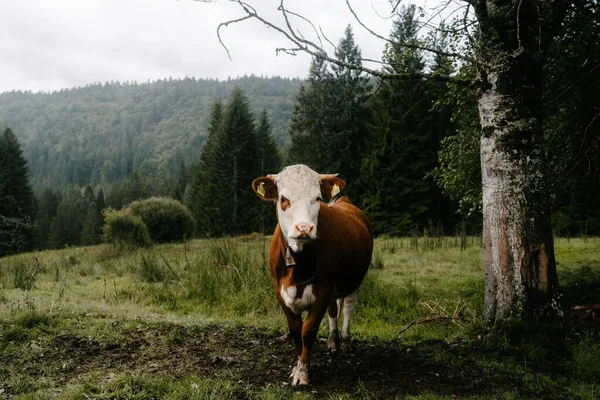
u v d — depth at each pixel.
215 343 5.55
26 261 16.33
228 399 4.01
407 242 18.88
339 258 4.63
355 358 5.22
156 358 5.02
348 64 6.48
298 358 4.50
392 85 31.06
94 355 5.11
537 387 4.41
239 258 9.61
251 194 41.47
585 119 8.84
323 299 4.45
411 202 30.67
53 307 6.68
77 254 18.72
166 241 25.48
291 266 4.27
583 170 9.15
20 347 5.29
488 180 6.04
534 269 5.75
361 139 39.72
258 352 5.29
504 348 5.35
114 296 9.19
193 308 8.16
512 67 5.91
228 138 41.69
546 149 8.77
